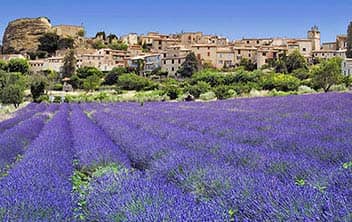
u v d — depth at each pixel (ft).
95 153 28.78
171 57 282.36
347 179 15.93
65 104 133.90
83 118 69.10
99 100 157.69
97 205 15.83
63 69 303.27
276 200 13.39
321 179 17.38
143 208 13.93
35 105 122.42
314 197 13.04
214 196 16.70
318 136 33.19
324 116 53.93
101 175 21.74
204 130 43.83
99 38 447.83
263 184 16.10
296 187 14.57
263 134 36.17
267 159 22.50
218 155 25.99
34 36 429.79
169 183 20.11
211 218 12.71
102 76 278.26
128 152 31.48
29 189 17.46
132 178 19.39
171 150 27.37
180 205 13.94
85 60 330.34
